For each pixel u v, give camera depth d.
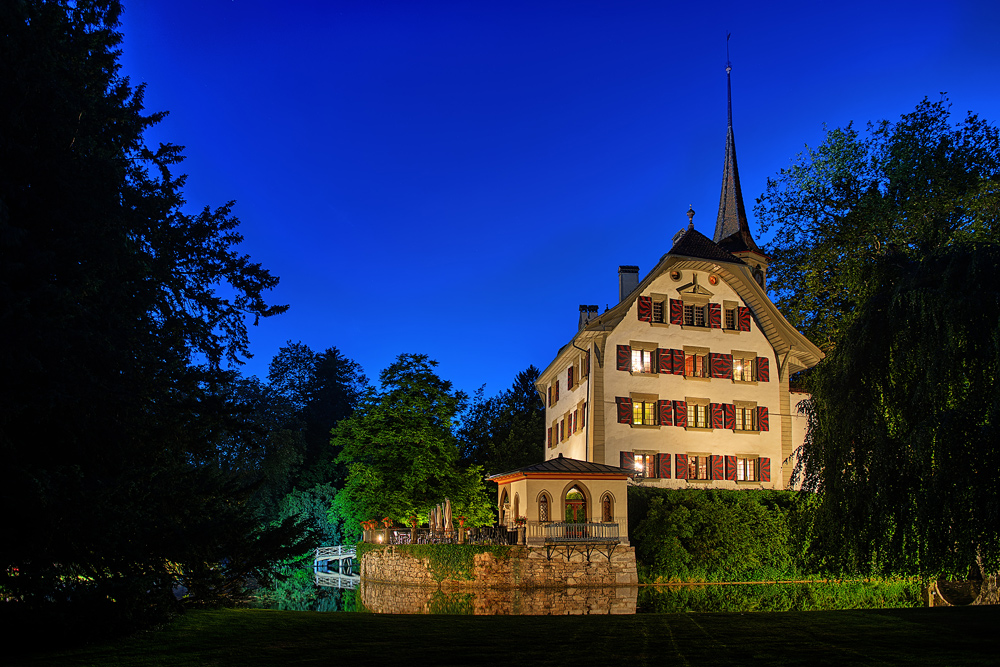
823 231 43.72
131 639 12.99
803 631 15.68
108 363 13.22
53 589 11.74
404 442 45.88
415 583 34.84
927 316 15.28
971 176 36.50
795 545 35.16
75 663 10.97
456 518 45.81
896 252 18.14
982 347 14.38
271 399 65.69
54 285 11.67
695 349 42.47
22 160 12.62
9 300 11.29
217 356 16.62
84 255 12.72
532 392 77.06
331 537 57.44
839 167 42.72
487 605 31.23
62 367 12.03
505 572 31.52
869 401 16.56
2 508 11.59
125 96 16.28
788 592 32.88
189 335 16.16
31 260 11.91
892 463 15.77
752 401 42.75
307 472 64.44
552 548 31.73
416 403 46.06
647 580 34.00
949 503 14.14
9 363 11.34
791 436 42.97
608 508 33.84
